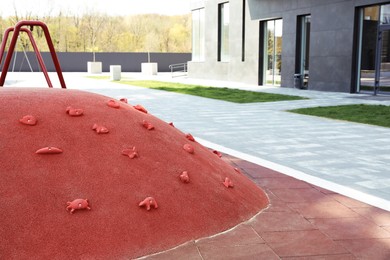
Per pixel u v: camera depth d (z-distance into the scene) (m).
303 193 4.59
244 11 25.70
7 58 4.63
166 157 3.94
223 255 3.01
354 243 3.28
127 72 47.38
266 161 6.30
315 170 6.00
